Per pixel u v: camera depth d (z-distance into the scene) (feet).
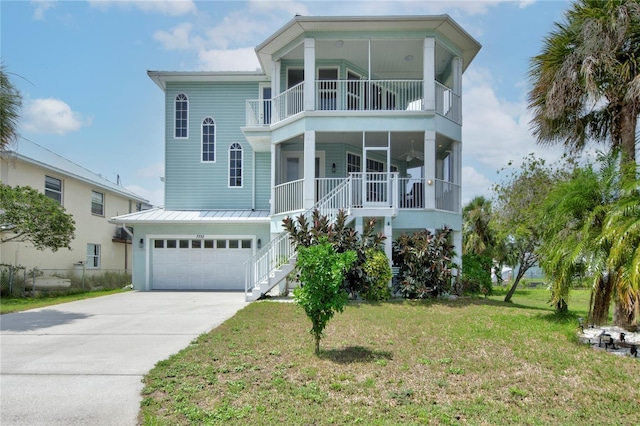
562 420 12.84
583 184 25.59
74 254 66.18
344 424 12.48
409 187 49.21
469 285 48.62
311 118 45.68
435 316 30.30
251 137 51.44
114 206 78.59
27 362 19.19
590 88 26.22
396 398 14.44
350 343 21.86
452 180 50.19
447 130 47.50
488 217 68.44
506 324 27.37
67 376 17.17
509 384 15.90
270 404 13.92
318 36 45.68
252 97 58.65
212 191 58.49
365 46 48.03
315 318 19.40
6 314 33.73
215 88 58.95
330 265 18.92
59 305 39.17
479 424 12.51
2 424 12.75
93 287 60.75
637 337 23.44
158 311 34.40
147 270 54.34
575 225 25.82
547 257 27.25
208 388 15.48
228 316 31.50
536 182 38.99
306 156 45.32
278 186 49.70
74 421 12.94
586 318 26.37
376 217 42.93
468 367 17.84
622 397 14.66
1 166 53.01
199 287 54.49
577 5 28.19
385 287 38.83
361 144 53.83
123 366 18.47
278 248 43.68
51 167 60.44
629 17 25.27
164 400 14.40
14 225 48.52
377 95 54.08
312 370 17.15
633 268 19.81
